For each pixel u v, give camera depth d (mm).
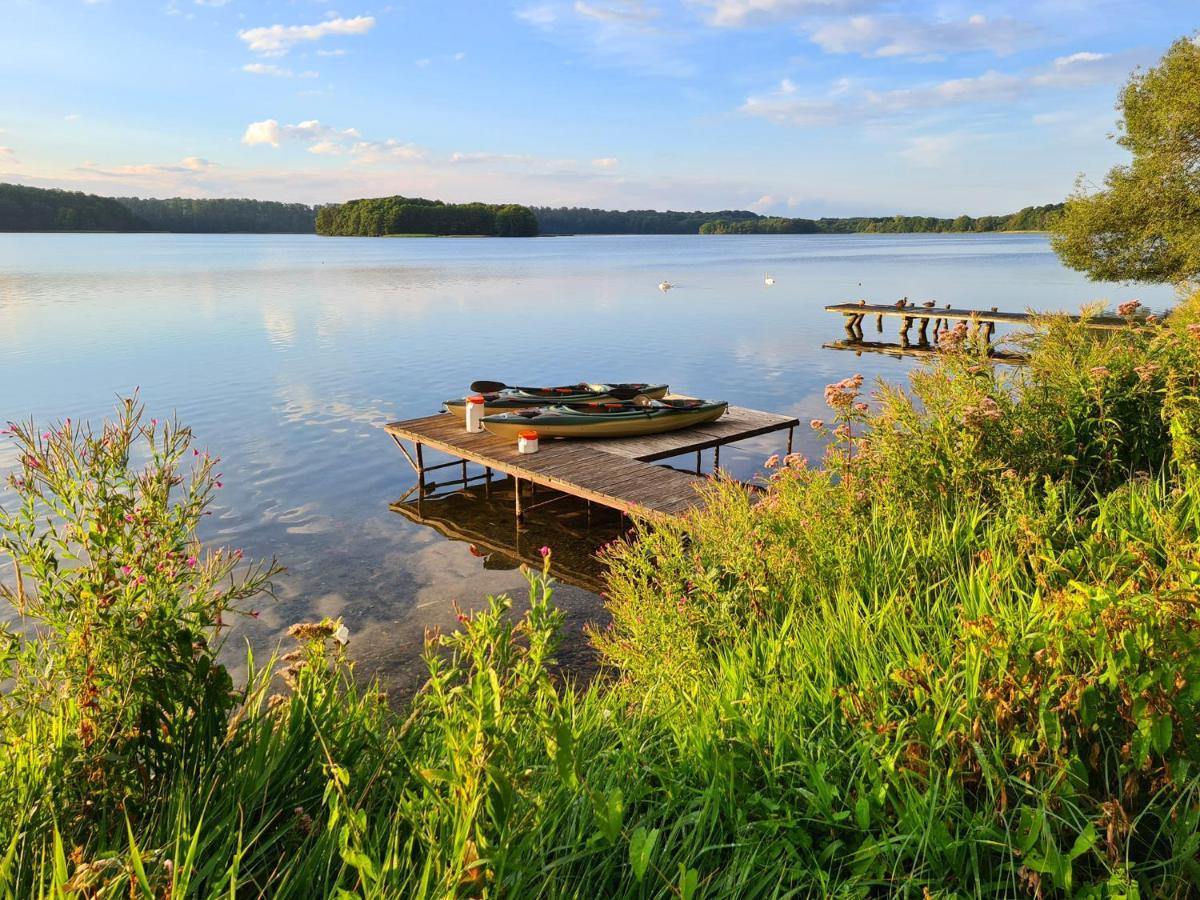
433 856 1828
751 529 4395
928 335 32812
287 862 2135
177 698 2443
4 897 1774
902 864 2236
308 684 2650
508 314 37219
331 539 10859
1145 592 2631
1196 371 5652
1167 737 2137
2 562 9141
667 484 10602
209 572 2764
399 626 8070
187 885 1738
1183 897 2053
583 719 2912
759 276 64562
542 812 2078
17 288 48844
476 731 1832
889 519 4520
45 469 2465
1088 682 2277
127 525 2691
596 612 8398
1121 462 5516
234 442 15547
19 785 2127
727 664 3334
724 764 2535
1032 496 4410
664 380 22234
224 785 2285
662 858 2191
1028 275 64125
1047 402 5801
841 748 2643
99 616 2367
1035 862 2029
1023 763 2383
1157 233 26359
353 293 47031
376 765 2406
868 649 3045
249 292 47062
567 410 13789
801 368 24031
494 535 11141
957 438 5105
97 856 1787
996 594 3188
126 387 20328
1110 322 20281
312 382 21312
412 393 20203
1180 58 25312
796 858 2240
